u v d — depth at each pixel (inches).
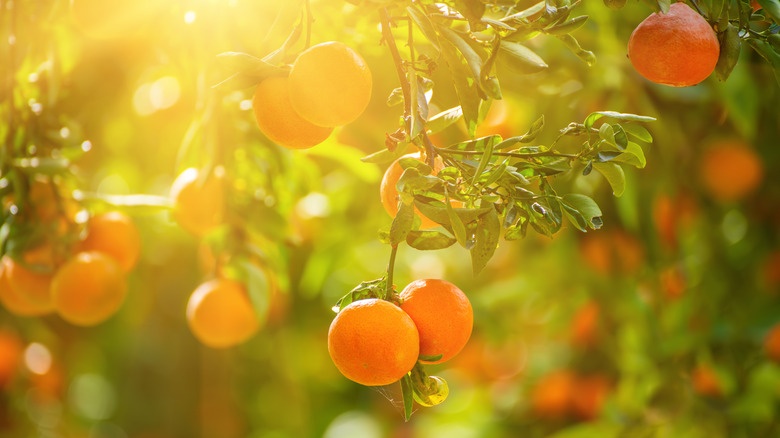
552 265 94.9
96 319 60.0
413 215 45.4
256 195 63.8
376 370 45.6
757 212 87.0
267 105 47.2
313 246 97.9
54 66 60.2
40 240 58.5
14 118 59.5
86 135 70.6
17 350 96.5
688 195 83.5
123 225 62.1
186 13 57.6
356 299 47.3
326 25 56.1
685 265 88.0
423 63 47.6
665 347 83.2
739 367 83.4
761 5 46.9
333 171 89.7
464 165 46.3
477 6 45.2
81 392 167.9
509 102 72.8
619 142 45.9
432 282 47.3
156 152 82.3
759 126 78.7
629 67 72.4
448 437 117.6
